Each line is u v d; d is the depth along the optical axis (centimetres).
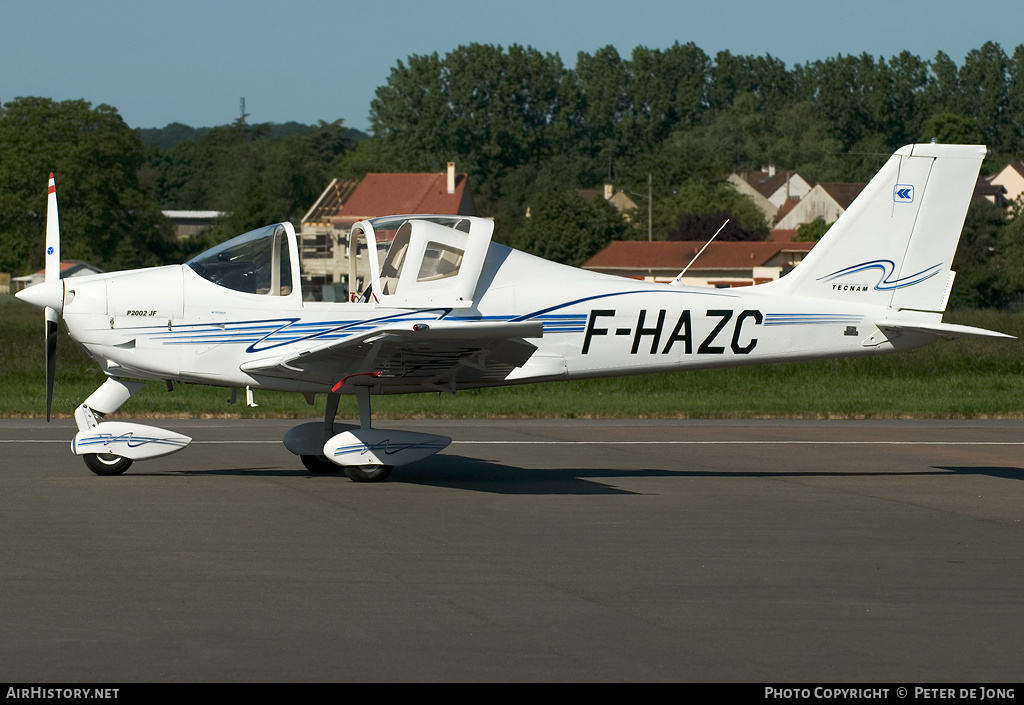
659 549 2167
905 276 3192
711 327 3106
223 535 2214
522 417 4641
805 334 3148
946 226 3192
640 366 3100
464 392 5553
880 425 4541
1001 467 3372
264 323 2900
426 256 2950
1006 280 14825
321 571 1942
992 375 6512
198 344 2886
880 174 3178
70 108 19612
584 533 2305
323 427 3031
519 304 3000
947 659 1529
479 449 3616
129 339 2862
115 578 1867
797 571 2002
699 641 1588
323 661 1476
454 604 1752
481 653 1519
